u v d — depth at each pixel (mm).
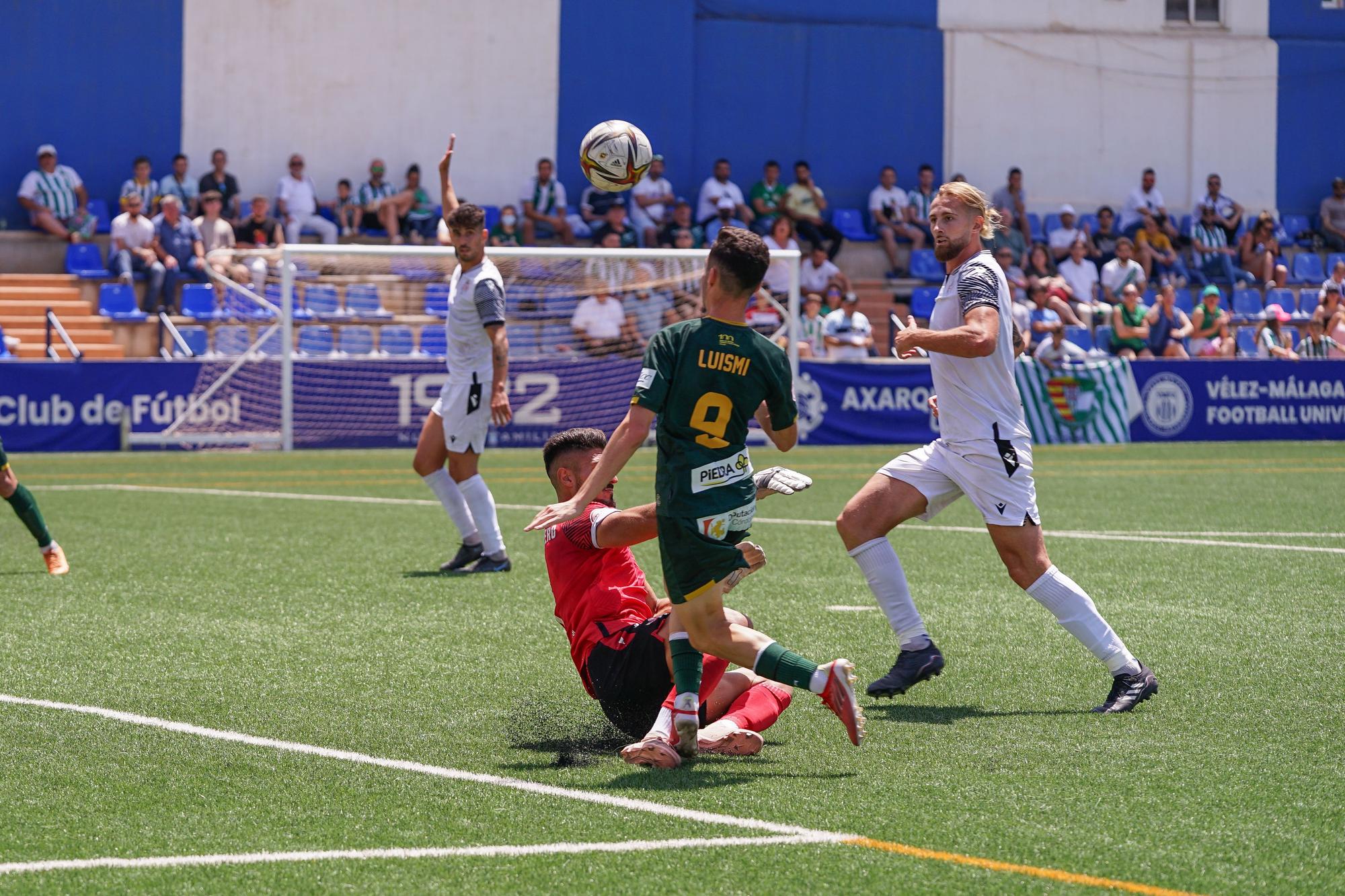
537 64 46344
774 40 48938
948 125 50625
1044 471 30125
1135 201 50188
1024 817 7883
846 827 7703
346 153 45250
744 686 9523
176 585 15477
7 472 15484
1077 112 51625
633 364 36250
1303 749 9359
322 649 12344
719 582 8766
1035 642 12875
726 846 7395
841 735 9773
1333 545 19141
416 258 37562
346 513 22047
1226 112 52688
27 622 13367
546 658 12078
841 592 15422
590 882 6883
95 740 9430
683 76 47531
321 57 44812
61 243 41594
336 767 8859
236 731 9703
